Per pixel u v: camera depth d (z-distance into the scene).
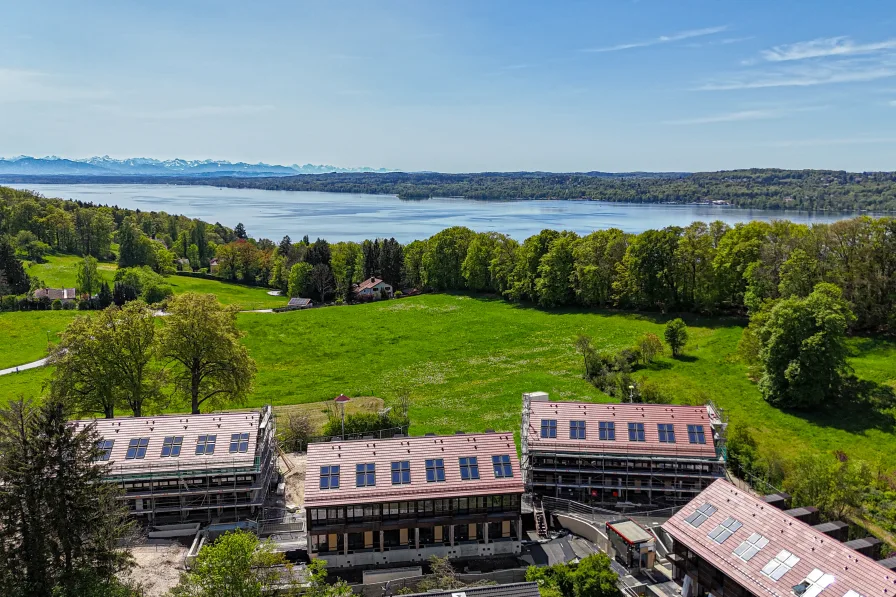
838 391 73.56
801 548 36.38
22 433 35.66
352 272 185.00
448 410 78.00
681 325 91.81
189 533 48.91
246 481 51.38
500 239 158.38
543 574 41.91
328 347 112.75
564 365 96.12
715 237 119.94
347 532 46.81
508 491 48.25
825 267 92.56
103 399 64.44
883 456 60.19
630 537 45.56
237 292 180.62
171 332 66.25
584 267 128.62
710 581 39.66
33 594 34.25
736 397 76.75
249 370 69.75
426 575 43.97
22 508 34.72
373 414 68.75
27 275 156.50
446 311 137.75
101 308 140.25
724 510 41.59
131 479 48.72
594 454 53.69
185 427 52.97
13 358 105.12
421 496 47.47
